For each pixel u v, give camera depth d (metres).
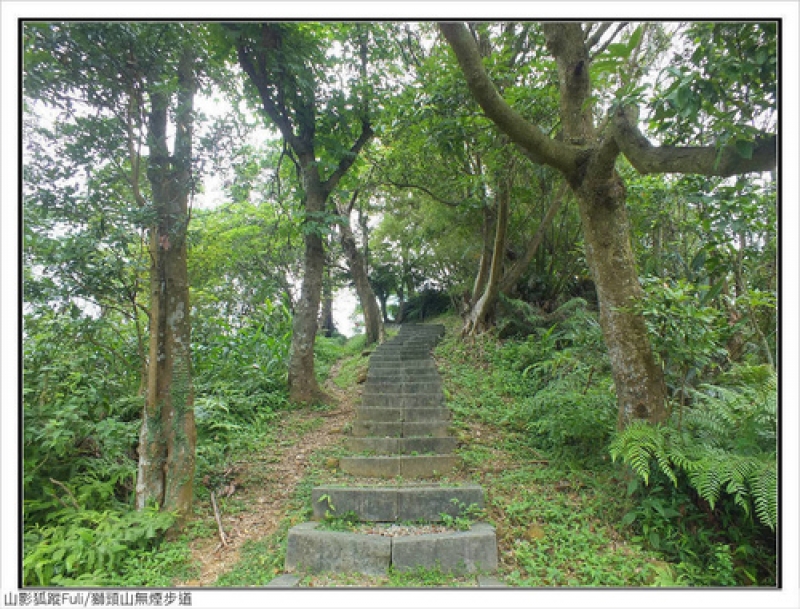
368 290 10.69
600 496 2.97
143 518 2.64
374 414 4.79
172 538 2.76
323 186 5.62
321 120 5.51
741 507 2.55
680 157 2.47
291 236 6.51
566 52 3.55
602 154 2.96
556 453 3.67
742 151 2.13
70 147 2.66
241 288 9.98
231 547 2.74
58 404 3.00
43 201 2.63
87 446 3.24
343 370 8.04
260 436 4.32
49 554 2.37
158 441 2.96
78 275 2.78
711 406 2.86
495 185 6.39
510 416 4.57
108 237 2.76
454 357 7.05
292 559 2.59
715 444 2.70
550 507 2.91
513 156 5.71
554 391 4.05
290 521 2.96
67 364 3.33
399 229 11.21
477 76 2.92
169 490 2.91
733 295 4.39
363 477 3.60
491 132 5.03
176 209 3.04
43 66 2.59
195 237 3.39
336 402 5.63
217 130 3.11
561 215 7.67
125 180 2.99
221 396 4.59
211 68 3.59
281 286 11.39
